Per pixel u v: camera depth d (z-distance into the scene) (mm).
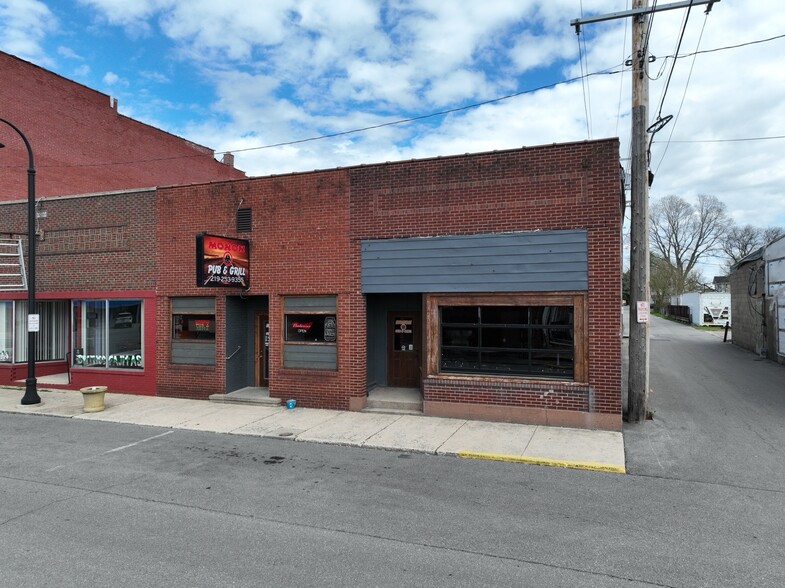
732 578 4473
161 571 4547
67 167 21688
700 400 11961
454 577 4465
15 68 19859
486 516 5859
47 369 16234
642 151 10148
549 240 9969
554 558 4832
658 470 7504
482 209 10414
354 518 5801
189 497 6496
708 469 7523
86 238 14375
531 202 10094
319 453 8531
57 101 21406
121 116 24438
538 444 8711
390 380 12688
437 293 10773
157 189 13469
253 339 13508
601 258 9641
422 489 6770
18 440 9523
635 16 9984
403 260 10984
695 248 72000
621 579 4449
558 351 10055
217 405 12250
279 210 12117
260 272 12289
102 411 11805
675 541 5207
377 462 8016
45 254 14836
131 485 6973
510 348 10391
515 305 10266
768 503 6262
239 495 6562
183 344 13242
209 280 11062
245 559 4793
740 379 14789
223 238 11461
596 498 6438
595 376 9664
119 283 13930
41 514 5930
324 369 11812
